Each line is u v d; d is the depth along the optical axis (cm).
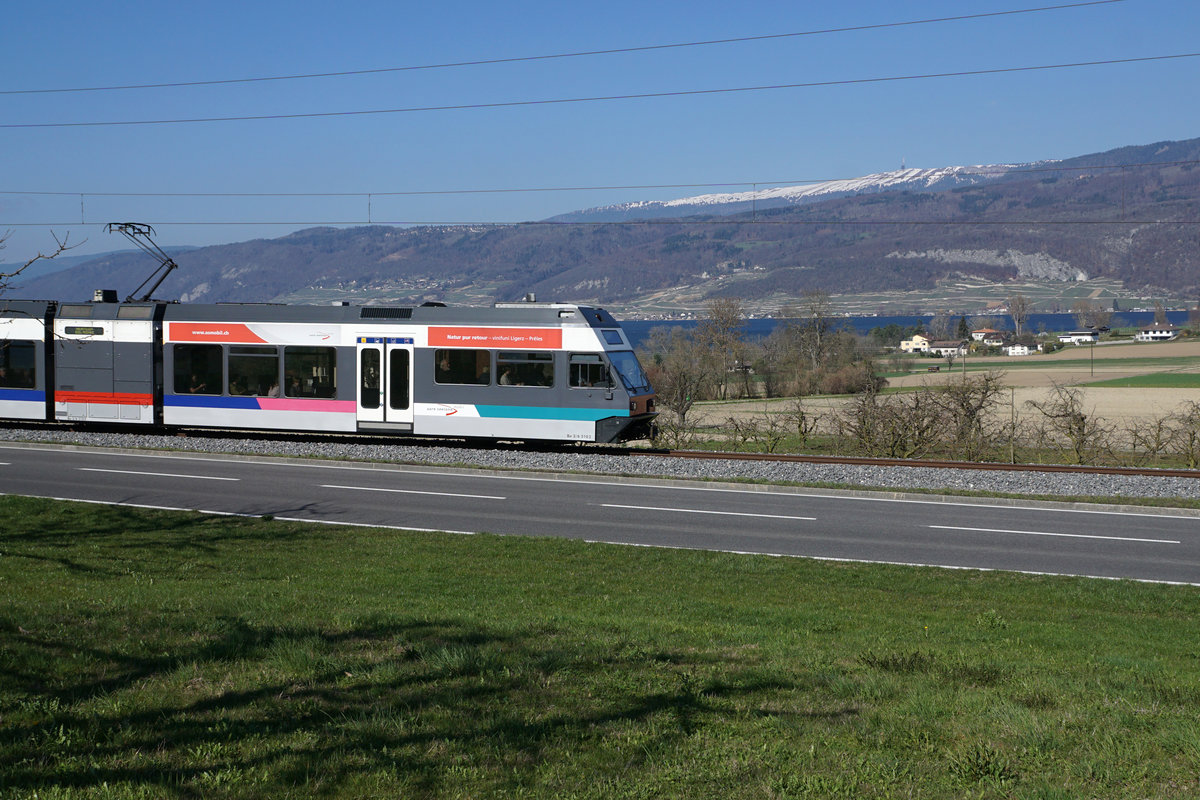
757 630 1021
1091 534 1744
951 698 739
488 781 562
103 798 524
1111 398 6009
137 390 2961
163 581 1244
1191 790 556
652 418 2775
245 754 592
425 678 757
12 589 1116
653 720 672
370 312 2809
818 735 648
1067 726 669
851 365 6325
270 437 3025
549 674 783
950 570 1443
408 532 1689
